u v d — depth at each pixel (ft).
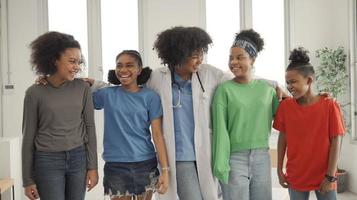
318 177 6.78
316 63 15.90
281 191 11.50
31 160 6.39
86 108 6.73
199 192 7.13
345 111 15.31
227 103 7.07
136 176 7.05
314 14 16.01
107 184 7.16
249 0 16.29
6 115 15.67
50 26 16.16
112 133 7.11
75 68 6.41
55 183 6.32
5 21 15.56
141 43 16.22
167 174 7.04
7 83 15.64
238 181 6.97
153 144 7.30
